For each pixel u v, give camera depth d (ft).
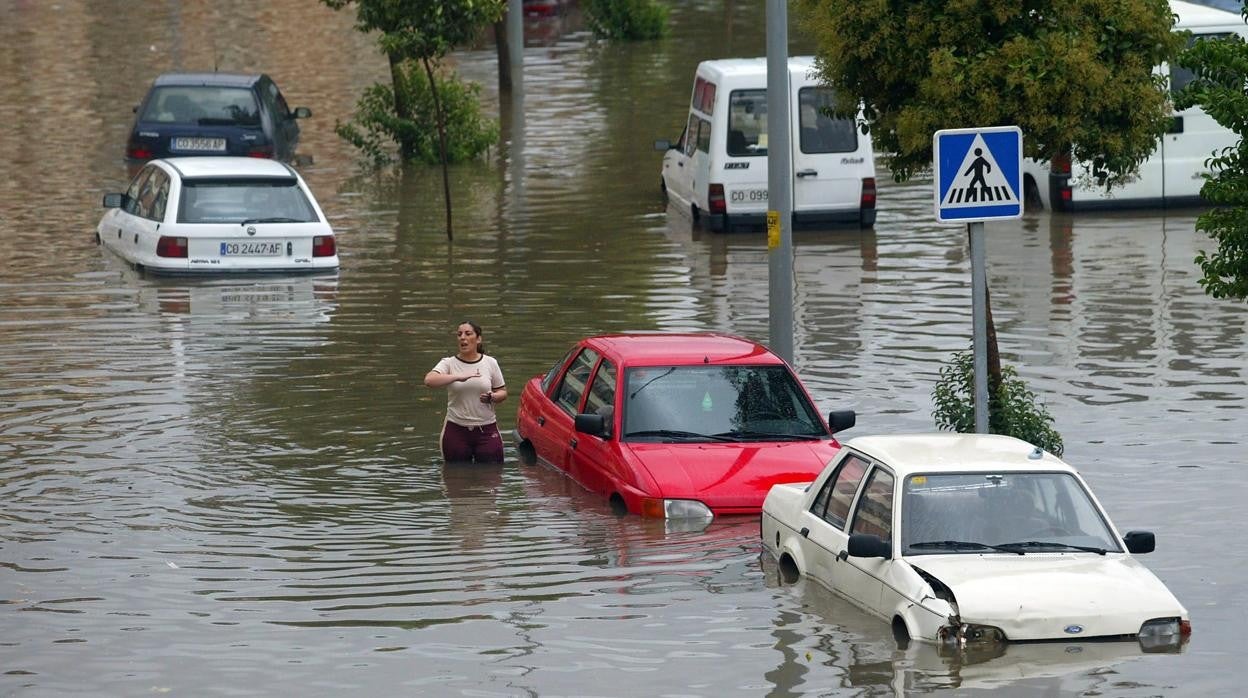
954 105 120.06
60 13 504.02
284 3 533.14
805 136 237.86
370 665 88.69
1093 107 120.67
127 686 85.66
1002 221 247.09
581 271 209.15
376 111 292.81
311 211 210.59
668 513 116.57
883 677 84.89
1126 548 92.17
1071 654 85.92
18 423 143.13
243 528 115.44
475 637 93.20
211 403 150.30
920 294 195.00
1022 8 122.42
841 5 124.36
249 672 87.66
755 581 103.09
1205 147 250.37
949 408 131.64
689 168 245.04
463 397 134.00
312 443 138.41
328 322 182.60
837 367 160.45
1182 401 146.51
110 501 121.49
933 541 92.17
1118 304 187.73
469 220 244.22
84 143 306.96
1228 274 109.09
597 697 83.56
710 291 196.85
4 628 94.79
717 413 124.98
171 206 207.92
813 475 119.03
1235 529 112.16
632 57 431.02
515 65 412.36
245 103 281.95
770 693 83.41
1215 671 84.89
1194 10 248.32
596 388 129.80
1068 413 143.13
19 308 189.98
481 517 118.93
